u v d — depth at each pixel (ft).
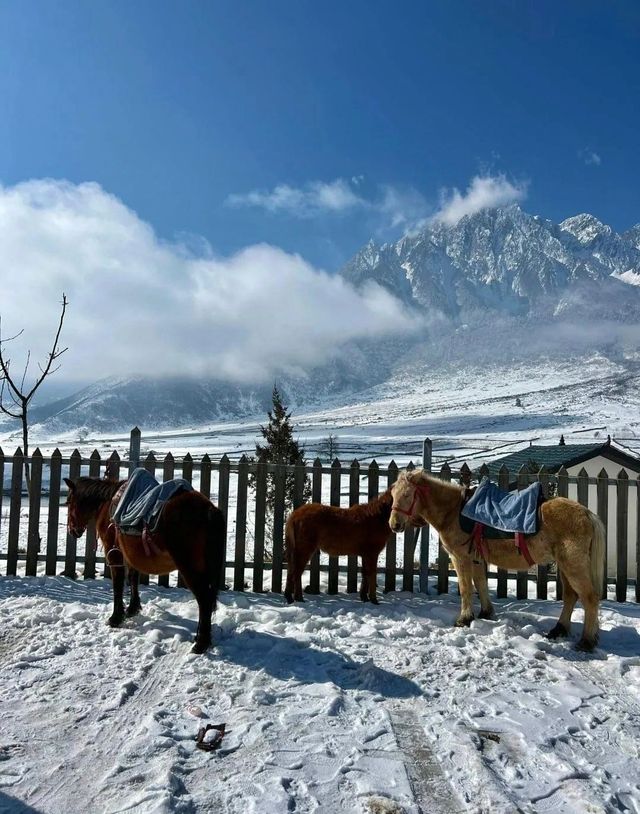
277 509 28.37
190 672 18.31
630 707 17.15
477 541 23.25
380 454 331.57
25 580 27.48
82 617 23.02
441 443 404.77
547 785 13.20
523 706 16.90
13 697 16.55
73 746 14.19
